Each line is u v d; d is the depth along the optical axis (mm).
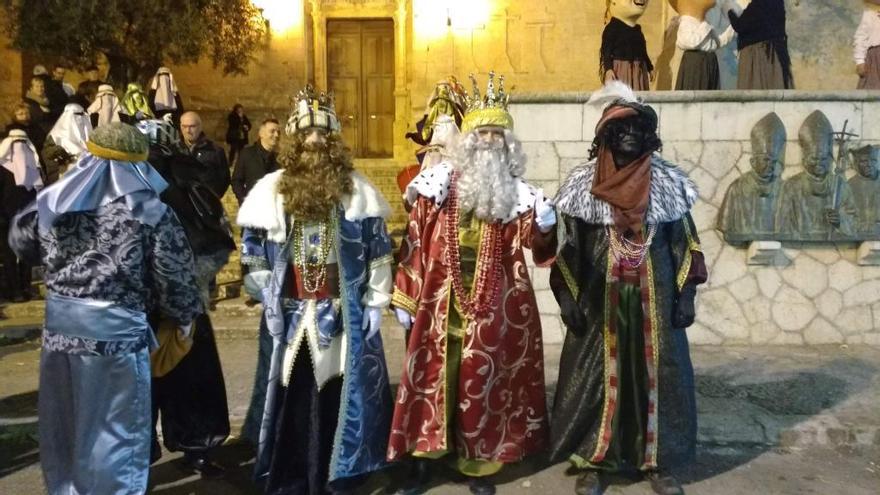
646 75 6238
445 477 3746
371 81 13242
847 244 5637
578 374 3572
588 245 3586
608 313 3498
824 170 5453
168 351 3420
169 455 4113
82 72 10414
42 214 2938
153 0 9727
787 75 6352
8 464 4047
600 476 3689
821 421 4250
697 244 3570
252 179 6477
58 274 3000
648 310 3463
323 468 3420
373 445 3504
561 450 3578
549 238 3541
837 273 5656
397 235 8867
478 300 3465
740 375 5000
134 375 3047
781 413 4387
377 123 13258
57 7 9461
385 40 13180
